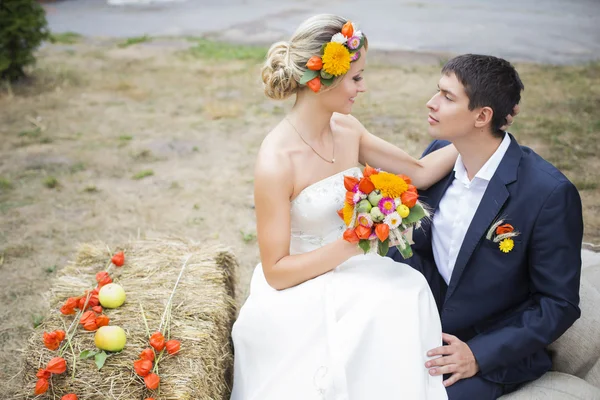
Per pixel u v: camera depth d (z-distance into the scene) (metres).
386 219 2.26
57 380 2.40
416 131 6.58
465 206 2.55
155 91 8.32
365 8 12.75
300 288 2.52
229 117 7.37
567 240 2.29
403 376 2.30
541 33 10.25
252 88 8.34
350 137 2.76
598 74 8.03
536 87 7.58
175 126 7.15
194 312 2.76
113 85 8.59
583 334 2.58
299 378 2.38
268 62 2.50
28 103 7.94
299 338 2.45
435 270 2.82
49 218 5.13
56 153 6.43
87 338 2.58
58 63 9.60
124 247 3.33
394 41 10.06
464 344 2.40
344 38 2.33
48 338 2.50
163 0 14.68
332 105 2.48
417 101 7.51
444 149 2.80
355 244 2.43
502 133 2.42
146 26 12.09
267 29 11.38
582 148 5.91
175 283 2.97
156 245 3.34
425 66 8.80
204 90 8.30
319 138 2.61
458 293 2.54
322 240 2.63
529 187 2.32
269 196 2.47
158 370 2.44
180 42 10.70
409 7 12.72
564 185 2.28
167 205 5.35
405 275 2.58
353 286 2.50
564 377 2.47
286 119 2.58
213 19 12.45
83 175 5.93
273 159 2.47
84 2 14.70
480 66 2.29
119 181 5.82
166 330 2.63
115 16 13.12
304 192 2.54
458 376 2.35
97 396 2.34
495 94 2.27
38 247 4.69
